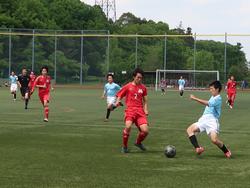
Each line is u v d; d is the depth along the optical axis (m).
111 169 12.75
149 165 13.42
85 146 16.89
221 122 27.16
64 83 93.19
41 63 92.56
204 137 19.77
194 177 11.88
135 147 16.91
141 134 15.91
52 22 118.94
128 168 12.93
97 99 49.75
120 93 15.99
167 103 46.12
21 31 91.75
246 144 18.05
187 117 30.09
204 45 98.31
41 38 92.75
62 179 11.47
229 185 11.06
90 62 93.50
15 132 20.81
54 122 25.55
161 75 92.94
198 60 93.12
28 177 11.64
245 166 13.41
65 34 92.81
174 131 22.20
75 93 65.50
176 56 95.00
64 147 16.56
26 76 39.03
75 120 26.89
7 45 91.50
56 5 126.88
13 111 32.91
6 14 111.94
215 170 12.80
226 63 96.38
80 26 127.06
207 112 14.96
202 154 15.47
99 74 93.81
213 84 14.85
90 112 33.00
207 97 59.44
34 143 17.42
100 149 16.27
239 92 84.69
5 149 15.92
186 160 14.31
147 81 94.19
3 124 24.14
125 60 94.69
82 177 11.70
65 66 93.06
